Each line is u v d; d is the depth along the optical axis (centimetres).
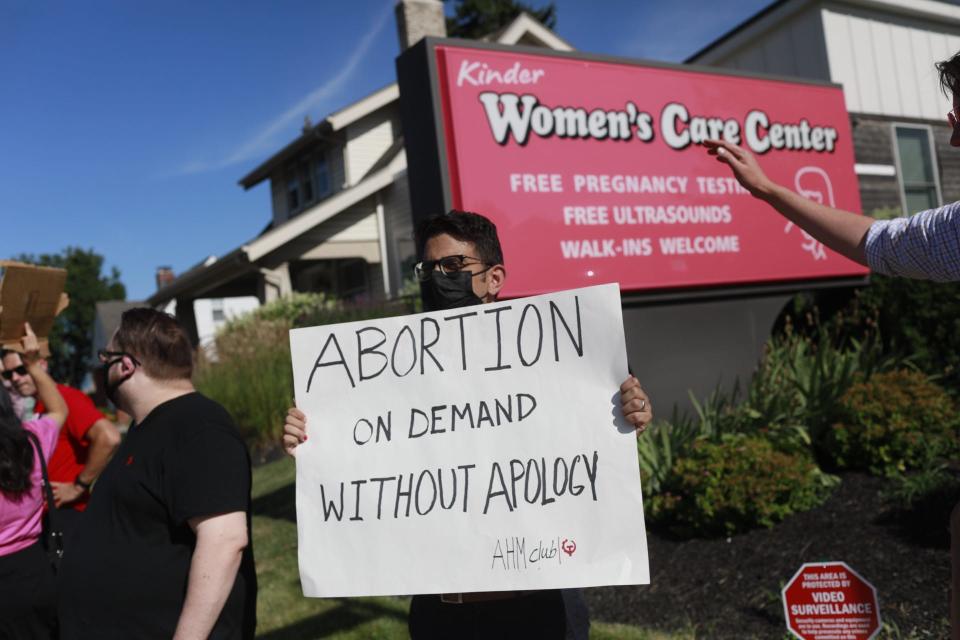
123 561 192
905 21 1162
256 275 1686
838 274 684
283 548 577
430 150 517
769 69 1174
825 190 706
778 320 799
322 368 200
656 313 605
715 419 537
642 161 595
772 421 530
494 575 177
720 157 185
